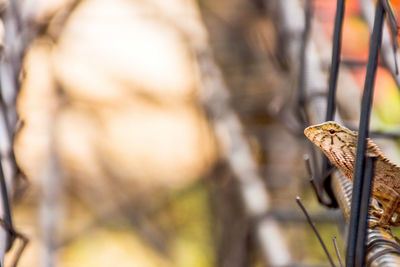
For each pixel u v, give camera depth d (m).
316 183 3.16
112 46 9.67
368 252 2.08
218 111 7.12
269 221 6.05
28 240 2.56
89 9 9.22
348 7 6.47
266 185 7.20
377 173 2.42
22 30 3.69
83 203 9.21
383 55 3.48
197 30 8.02
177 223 9.02
